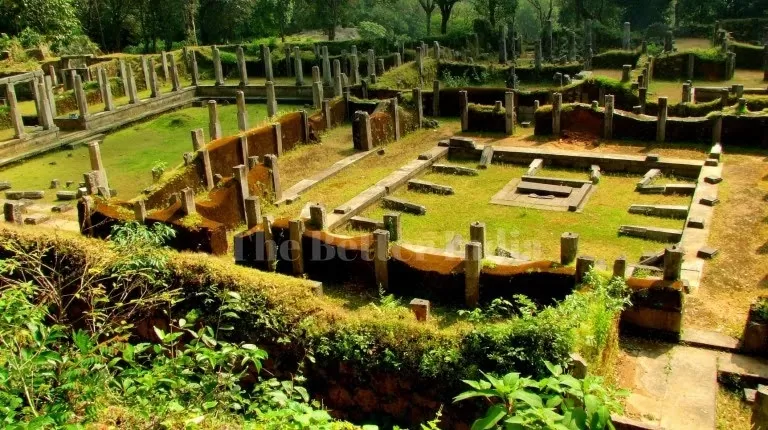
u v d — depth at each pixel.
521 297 12.55
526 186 23.08
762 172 22.69
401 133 30.75
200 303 12.97
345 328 11.77
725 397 11.95
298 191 23.66
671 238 18.39
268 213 21.81
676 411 11.30
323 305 12.57
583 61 42.56
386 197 22.52
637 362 12.84
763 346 12.71
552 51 49.97
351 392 11.59
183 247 18.03
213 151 23.84
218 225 18.17
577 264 14.26
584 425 4.89
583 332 10.86
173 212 18.39
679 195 21.80
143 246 12.55
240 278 13.09
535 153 25.86
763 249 17.03
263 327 12.34
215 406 7.59
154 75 40.94
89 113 37.22
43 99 33.41
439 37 51.66
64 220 22.50
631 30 57.75
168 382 7.57
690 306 14.53
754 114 25.34
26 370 6.69
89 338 7.71
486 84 41.41
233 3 59.16
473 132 30.53
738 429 11.06
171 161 30.23
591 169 24.34
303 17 60.31
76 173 29.06
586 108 27.92
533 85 41.00
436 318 14.97
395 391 11.20
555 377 5.46
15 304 7.59
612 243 18.52
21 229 15.73
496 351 10.50
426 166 25.66
